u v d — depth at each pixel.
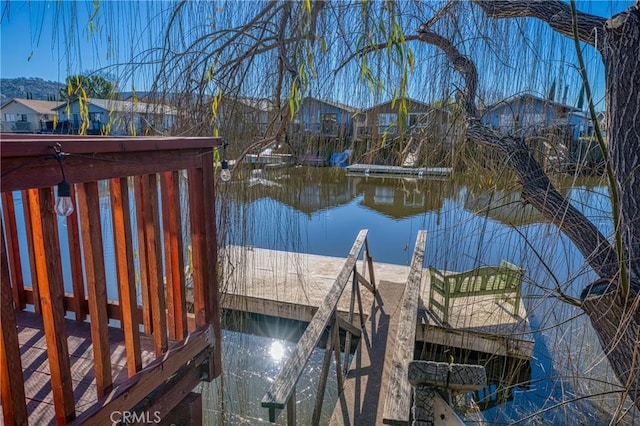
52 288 0.98
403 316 2.64
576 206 1.90
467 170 2.57
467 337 3.33
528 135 2.14
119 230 1.20
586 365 2.01
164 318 1.42
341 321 3.20
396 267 5.49
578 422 1.94
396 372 2.03
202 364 1.64
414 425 1.11
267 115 2.25
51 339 1.00
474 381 1.08
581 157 1.82
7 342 0.89
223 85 2.07
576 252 2.07
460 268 3.08
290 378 1.87
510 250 2.65
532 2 1.85
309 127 2.49
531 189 1.84
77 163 0.97
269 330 4.36
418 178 2.86
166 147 1.29
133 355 1.28
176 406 1.51
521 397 2.64
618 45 1.48
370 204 10.19
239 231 2.45
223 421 2.57
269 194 2.77
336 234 8.09
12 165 0.80
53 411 1.21
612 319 1.49
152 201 1.31
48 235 0.96
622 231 1.42
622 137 1.48
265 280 4.69
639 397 1.39
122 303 1.26
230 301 2.77
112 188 1.17
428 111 2.44
